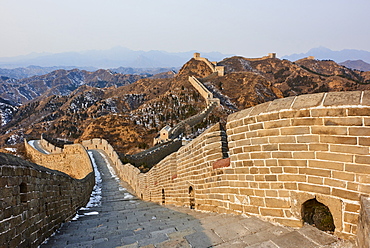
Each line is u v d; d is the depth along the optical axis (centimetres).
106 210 1241
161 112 8981
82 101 15438
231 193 638
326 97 454
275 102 528
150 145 6881
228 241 447
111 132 7731
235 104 9675
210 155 740
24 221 536
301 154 477
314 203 489
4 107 16875
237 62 17938
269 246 410
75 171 3800
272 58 18288
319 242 411
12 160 515
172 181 1173
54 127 11019
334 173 435
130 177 2481
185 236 486
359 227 375
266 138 529
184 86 11019
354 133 414
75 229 773
